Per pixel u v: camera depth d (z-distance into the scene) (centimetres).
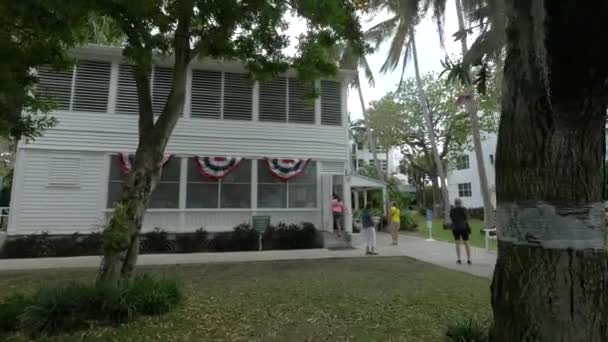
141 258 1060
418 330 461
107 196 1222
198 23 672
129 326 467
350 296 629
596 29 227
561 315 254
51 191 1176
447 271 859
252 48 730
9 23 497
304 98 825
